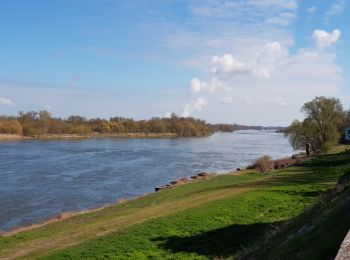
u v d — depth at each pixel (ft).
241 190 137.49
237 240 77.61
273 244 48.49
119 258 75.77
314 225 42.78
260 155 359.87
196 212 103.81
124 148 421.59
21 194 172.04
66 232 104.06
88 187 191.01
